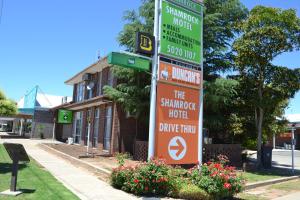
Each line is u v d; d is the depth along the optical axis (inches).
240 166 808.9
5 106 563.8
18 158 379.2
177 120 467.5
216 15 754.2
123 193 418.3
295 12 724.0
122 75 791.7
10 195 359.3
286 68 751.1
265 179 621.3
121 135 857.5
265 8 734.5
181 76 476.4
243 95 802.2
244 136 880.9
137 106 766.5
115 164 666.2
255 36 732.0
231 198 449.4
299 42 729.0
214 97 723.4
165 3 468.4
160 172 415.2
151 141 438.6
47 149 994.1
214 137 904.3
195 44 499.8
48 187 413.1
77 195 388.8
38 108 1680.6
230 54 815.7
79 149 984.3
